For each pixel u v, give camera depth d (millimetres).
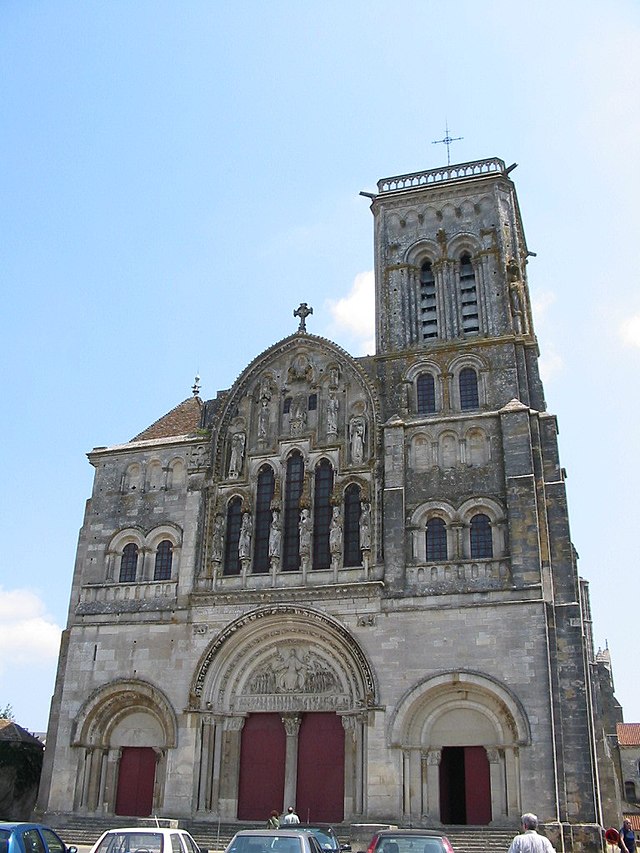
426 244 58062
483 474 47688
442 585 45281
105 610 51125
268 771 46281
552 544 45375
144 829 22250
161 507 53562
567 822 39281
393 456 49375
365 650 44906
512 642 42781
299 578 48438
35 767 52906
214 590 49469
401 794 41688
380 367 53406
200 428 56250
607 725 61812
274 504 50688
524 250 61438
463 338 53906
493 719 42469
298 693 46781
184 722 46656
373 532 48188
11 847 20938
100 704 48812
